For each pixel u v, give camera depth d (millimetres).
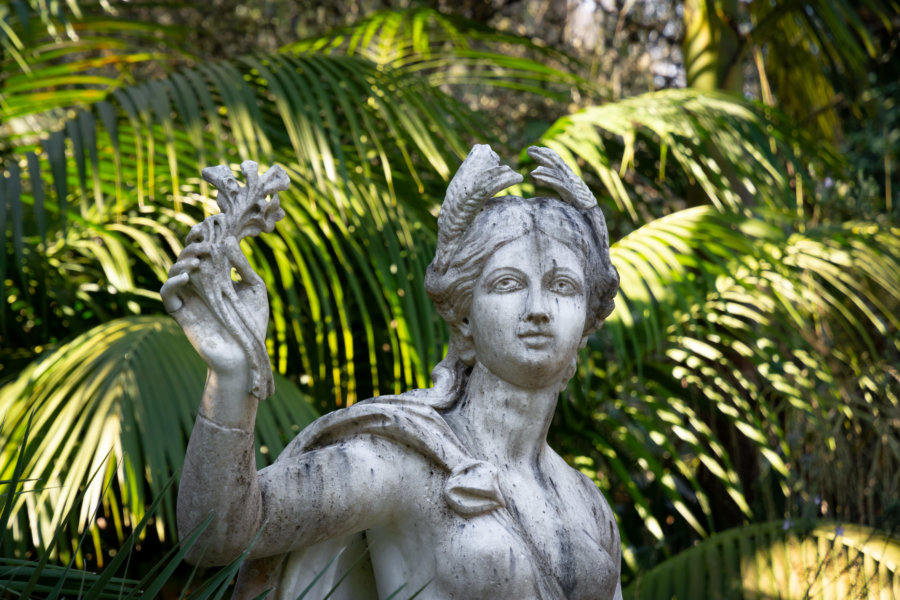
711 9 4348
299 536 1430
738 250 3500
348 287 3574
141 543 3475
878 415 3697
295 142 3143
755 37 4375
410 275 3438
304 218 3172
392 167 3682
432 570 1470
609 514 1683
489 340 1550
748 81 5727
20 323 3467
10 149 3223
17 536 2523
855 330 4168
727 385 3572
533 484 1571
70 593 1588
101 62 3939
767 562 3105
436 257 1624
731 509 3906
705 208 3580
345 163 3344
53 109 4168
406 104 3420
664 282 3297
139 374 2678
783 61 4840
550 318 1525
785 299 3508
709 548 3201
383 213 3285
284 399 2887
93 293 3557
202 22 5570
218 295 1348
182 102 3158
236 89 3252
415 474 1492
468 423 1583
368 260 3494
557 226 1583
